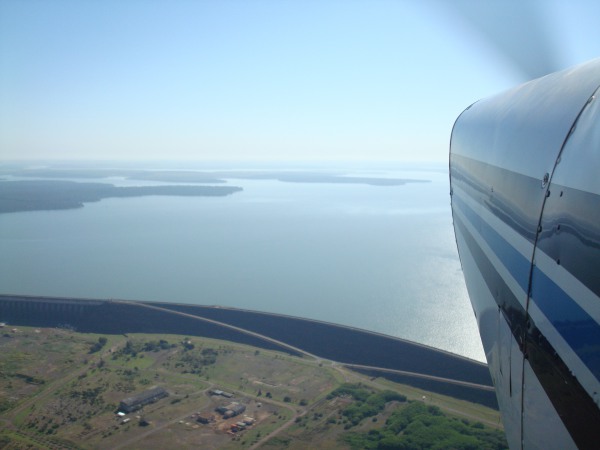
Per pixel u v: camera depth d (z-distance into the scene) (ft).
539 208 24.93
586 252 19.67
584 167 21.29
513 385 27.66
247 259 538.06
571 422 20.15
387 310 369.71
